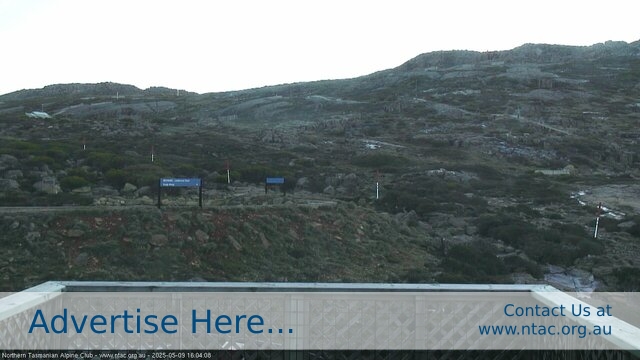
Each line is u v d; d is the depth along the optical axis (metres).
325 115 80.25
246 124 74.06
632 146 56.94
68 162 32.78
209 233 16.55
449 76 102.25
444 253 20.31
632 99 81.00
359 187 34.09
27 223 15.17
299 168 40.22
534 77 94.06
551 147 54.59
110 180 28.22
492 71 102.69
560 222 26.31
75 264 14.12
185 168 33.69
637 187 38.09
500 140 56.88
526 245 21.14
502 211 28.09
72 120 58.03
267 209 19.27
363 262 18.12
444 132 61.06
